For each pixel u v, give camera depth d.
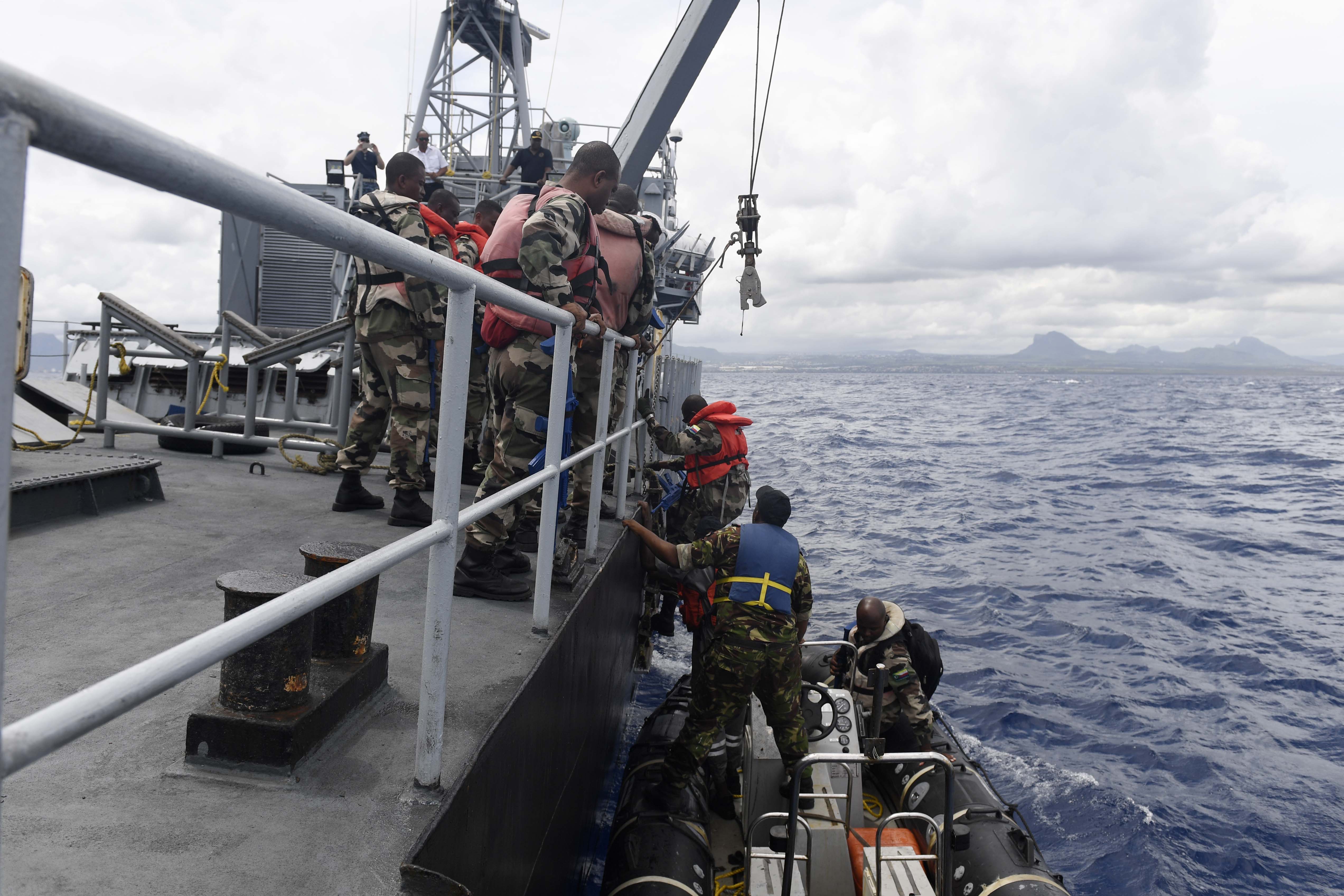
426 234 4.55
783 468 32.84
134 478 4.77
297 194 1.12
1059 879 4.55
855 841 4.57
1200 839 7.23
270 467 6.40
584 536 5.19
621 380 5.29
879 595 14.49
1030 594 14.83
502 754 2.41
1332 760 8.70
